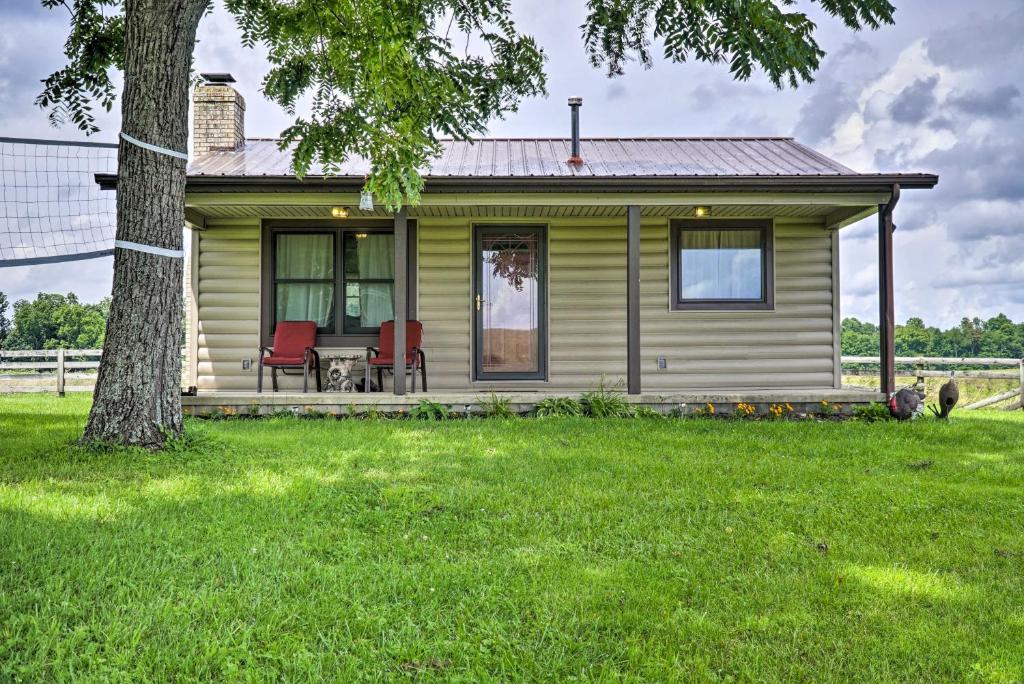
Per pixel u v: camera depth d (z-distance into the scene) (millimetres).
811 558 3008
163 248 5344
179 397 5504
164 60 5363
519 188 7555
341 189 7586
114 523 3312
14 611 2338
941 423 7312
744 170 8109
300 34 6637
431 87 6141
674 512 3701
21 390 13078
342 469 4688
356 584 2650
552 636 2248
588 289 9281
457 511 3707
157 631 2246
